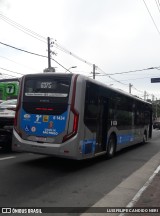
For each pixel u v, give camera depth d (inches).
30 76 452.1
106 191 329.7
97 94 477.4
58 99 428.5
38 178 372.2
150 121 991.0
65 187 338.3
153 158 604.7
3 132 540.4
